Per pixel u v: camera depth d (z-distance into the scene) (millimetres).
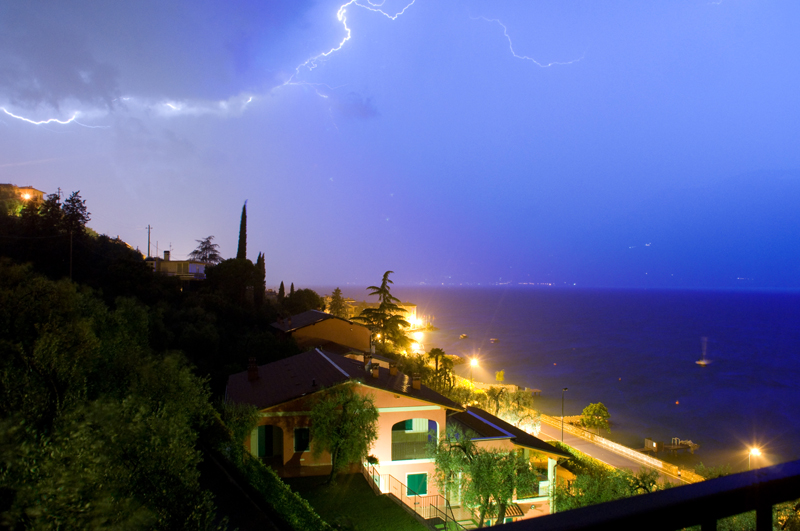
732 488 1901
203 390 22078
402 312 69250
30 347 16656
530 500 28172
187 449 13445
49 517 9836
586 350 148375
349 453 24500
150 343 39531
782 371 119500
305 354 37969
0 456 10328
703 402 90688
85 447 11023
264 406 26172
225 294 61406
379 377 31078
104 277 51688
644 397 93938
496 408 52500
